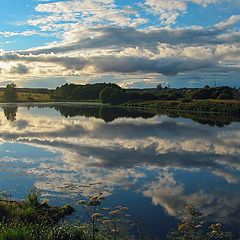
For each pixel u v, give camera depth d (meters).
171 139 39.81
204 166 26.00
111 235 13.17
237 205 17.20
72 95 155.75
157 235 13.48
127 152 31.27
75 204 17.19
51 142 36.69
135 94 120.19
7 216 14.38
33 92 196.00
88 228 13.71
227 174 23.58
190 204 17.33
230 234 13.53
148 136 42.19
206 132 46.78
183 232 13.65
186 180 22.03
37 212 15.45
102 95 121.75
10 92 147.75
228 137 41.91
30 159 27.83
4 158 28.12
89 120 63.19
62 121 60.56
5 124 54.50
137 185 20.70
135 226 14.34
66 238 10.85
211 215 15.75
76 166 25.48
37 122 58.38
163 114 79.69
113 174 23.28
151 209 16.48
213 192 19.44
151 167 25.52
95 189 19.75
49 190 19.48
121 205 17.12
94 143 36.34
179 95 122.94
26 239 10.22
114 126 53.19
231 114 80.31
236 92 123.31
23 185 20.41
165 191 19.56
